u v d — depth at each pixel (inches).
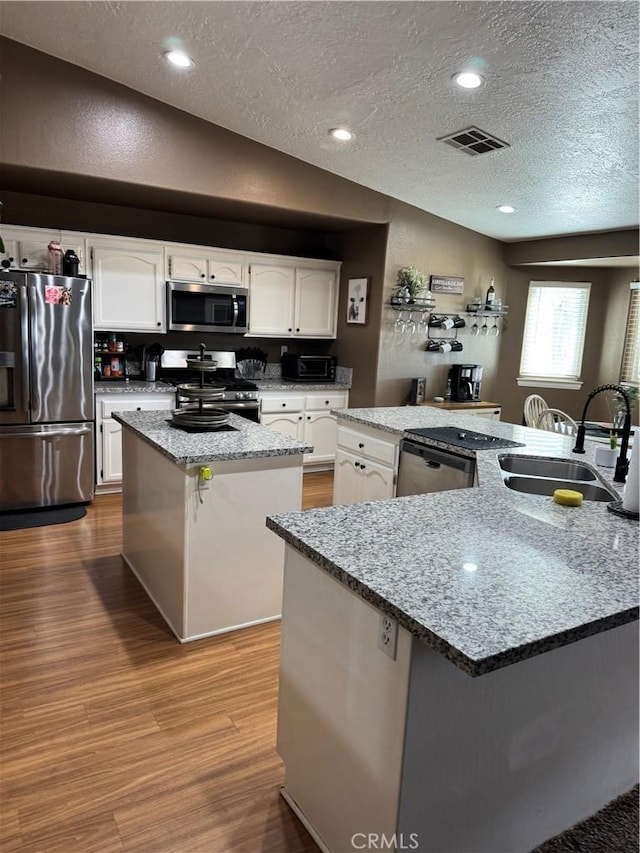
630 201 162.7
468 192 178.9
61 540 143.6
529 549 59.7
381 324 205.3
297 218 195.6
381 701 50.1
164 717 82.3
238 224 213.0
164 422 121.5
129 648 98.8
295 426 210.2
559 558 57.6
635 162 135.2
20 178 150.9
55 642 99.7
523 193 171.0
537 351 243.0
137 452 119.6
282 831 64.1
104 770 72.1
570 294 236.1
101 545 141.3
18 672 91.1
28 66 135.6
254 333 206.2
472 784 53.3
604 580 52.9
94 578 123.6
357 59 111.3
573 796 64.4
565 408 242.5
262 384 203.0
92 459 167.6
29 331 151.3
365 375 213.0
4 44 132.3
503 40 95.9
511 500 78.1
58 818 64.7
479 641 41.3
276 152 172.4
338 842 58.3
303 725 63.4
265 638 104.1
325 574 58.0
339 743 56.9
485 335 237.1
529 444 116.4
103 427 174.1
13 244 160.9
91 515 161.8
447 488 114.6
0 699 84.6
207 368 115.0
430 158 156.4
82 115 143.0
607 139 126.0
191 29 112.7
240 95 138.9
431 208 203.0
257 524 104.9
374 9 94.3
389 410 154.4
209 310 194.1
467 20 92.2
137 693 87.3
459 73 108.7
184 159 158.1
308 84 126.2
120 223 190.4
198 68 129.0
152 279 183.0
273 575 108.9
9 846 60.8
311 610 60.7
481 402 223.9
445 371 226.8
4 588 118.1
